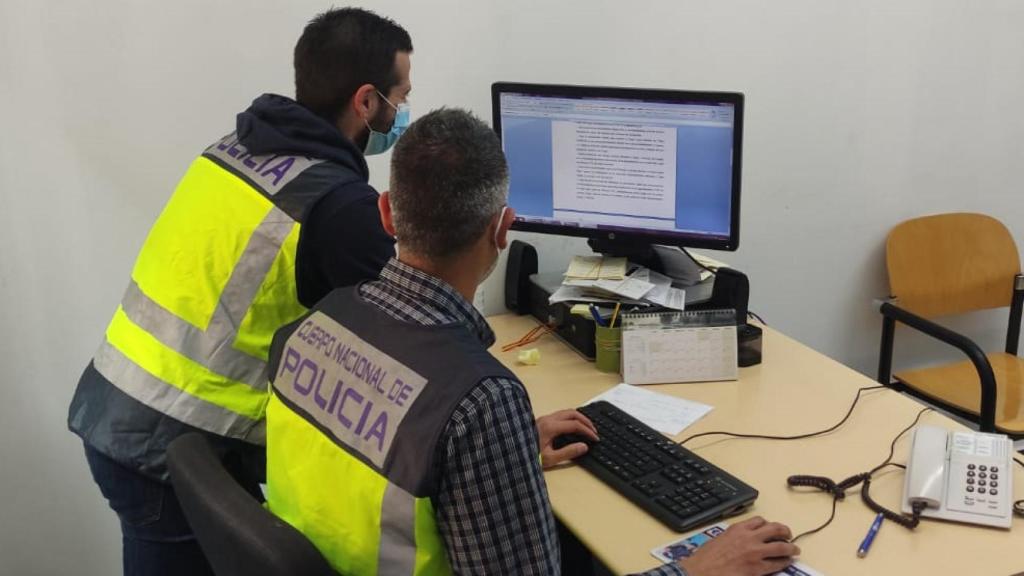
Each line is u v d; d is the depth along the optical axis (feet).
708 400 5.77
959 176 9.18
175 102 6.47
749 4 7.73
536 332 7.09
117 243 6.66
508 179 3.85
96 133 6.37
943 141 8.97
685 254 6.94
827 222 8.77
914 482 4.52
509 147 6.78
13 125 6.19
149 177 6.57
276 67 6.64
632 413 5.60
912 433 5.25
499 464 3.41
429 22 6.88
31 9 6.01
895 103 8.62
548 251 7.71
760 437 5.28
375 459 3.51
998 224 9.20
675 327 6.06
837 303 9.15
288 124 5.03
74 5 6.07
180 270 4.97
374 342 3.71
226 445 5.05
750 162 8.23
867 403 5.67
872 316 9.37
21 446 6.86
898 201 9.01
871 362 9.59
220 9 6.38
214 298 4.91
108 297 6.77
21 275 6.50
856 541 4.27
